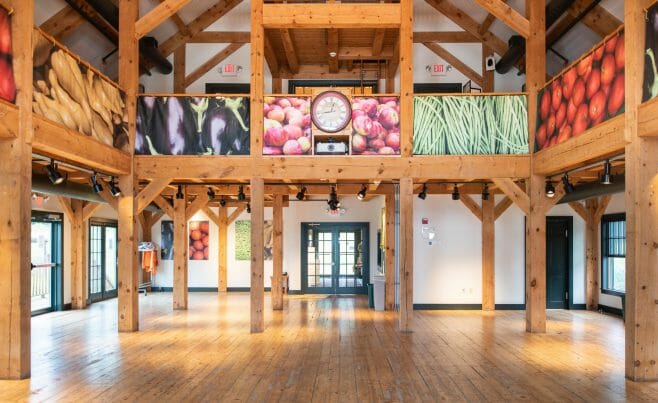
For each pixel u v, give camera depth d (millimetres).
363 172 8234
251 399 4785
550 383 5301
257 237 8211
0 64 5133
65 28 8570
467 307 11102
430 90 11562
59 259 10961
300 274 14891
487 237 10867
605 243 10961
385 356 6539
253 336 7914
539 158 7898
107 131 7441
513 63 10398
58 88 6129
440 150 8250
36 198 10164
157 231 15539
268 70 12000
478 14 10484
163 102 8328
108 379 5445
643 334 5359
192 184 10703
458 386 5199
